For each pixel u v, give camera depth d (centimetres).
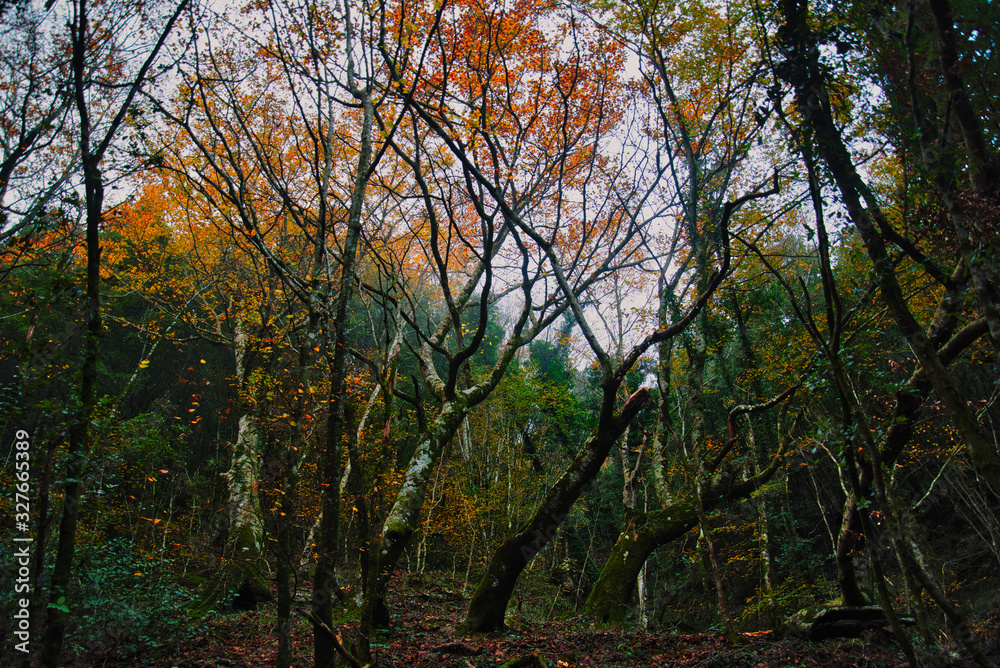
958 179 483
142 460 1524
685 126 978
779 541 1468
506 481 1797
